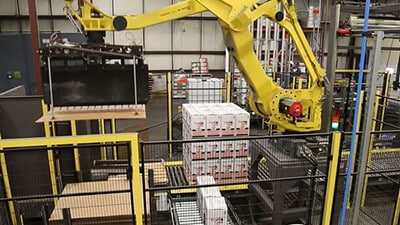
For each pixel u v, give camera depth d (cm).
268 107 390
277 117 389
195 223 314
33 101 403
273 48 871
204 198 306
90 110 268
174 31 1258
